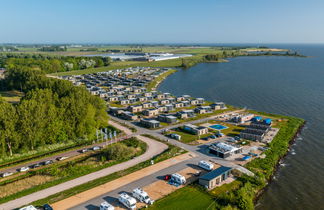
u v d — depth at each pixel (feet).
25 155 332.19
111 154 314.76
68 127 365.20
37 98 374.22
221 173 262.47
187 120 476.54
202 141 373.40
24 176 277.03
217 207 219.41
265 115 502.38
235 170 281.74
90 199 230.89
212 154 328.29
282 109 555.69
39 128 340.39
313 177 286.25
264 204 239.09
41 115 342.23
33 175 279.08
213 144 350.23
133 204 215.51
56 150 349.82
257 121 448.24
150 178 267.39
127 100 613.93
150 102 585.63
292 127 429.79
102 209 209.67
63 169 286.25
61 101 377.30
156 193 239.91
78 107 377.71
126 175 273.95
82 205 221.87
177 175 259.39
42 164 302.66
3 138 313.12
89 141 378.12
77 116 371.56
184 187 249.55
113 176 271.49
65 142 370.53
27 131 329.31
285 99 632.38
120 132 414.00
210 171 280.72
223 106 557.33
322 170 301.43
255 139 372.99
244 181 263.70
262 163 304.09
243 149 343.05
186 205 221.66
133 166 295.28
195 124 452.76
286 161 323.78
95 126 401.29
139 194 226.79
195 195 236.63
